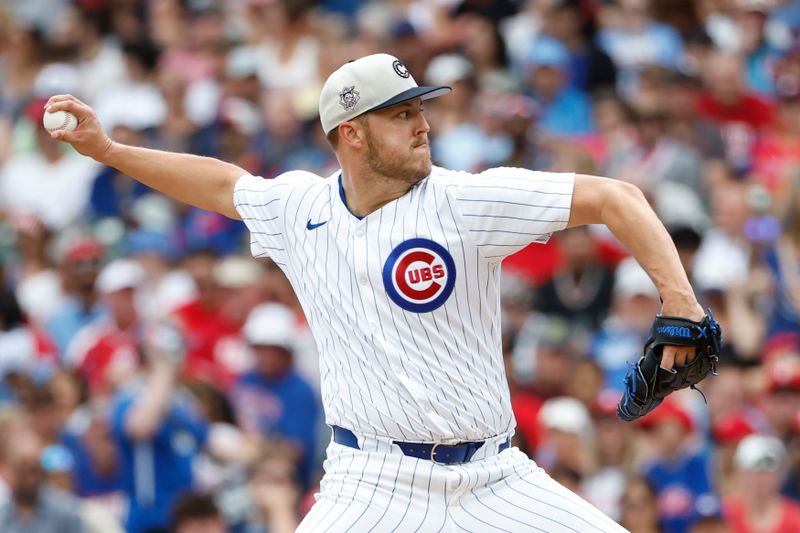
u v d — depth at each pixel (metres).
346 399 16.95
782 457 32.34
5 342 39.16
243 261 40.34
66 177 48.69
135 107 50.38
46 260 45.88
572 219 16.30
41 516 30.89
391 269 16.61
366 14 52.47
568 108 46.22
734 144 45.84
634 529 31.45
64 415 36.09
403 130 16.69
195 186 18.19
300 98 47.84
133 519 32.69
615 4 51.47
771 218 40.97
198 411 34.38
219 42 52.28
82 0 56.97
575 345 35.78
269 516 31.75
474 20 49.91
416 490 16.69
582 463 32.34
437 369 16.59
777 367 33.88
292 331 37.00
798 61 52.12
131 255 42.03
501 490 16.97
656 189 41.78
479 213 16.47
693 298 15.73
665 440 32.06
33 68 55.88
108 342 37.38
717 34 52.56
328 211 17.19
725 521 31.08
